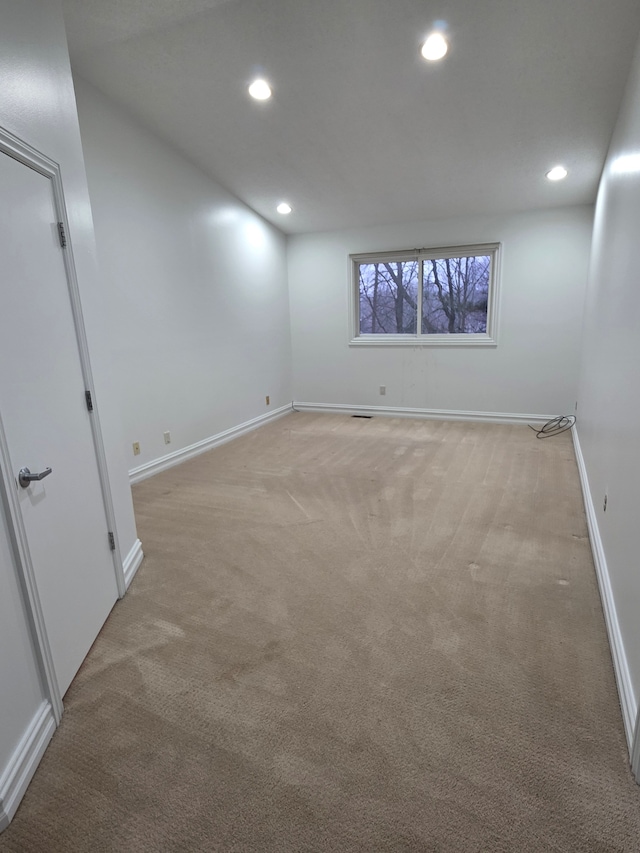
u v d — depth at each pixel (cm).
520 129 337
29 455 137
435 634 179
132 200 345
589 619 186
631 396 175
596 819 112
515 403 521
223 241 455
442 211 491
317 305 589
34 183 150
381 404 586
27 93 148
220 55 276
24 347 138
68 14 242
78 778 125
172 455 400
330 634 180
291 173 417
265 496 325
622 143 266
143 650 174
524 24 245
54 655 146
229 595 208
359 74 288
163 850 108
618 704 145
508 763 126
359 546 249
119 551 207
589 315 399
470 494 319
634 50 246
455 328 542
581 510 289
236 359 491
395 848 107
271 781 123
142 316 361
